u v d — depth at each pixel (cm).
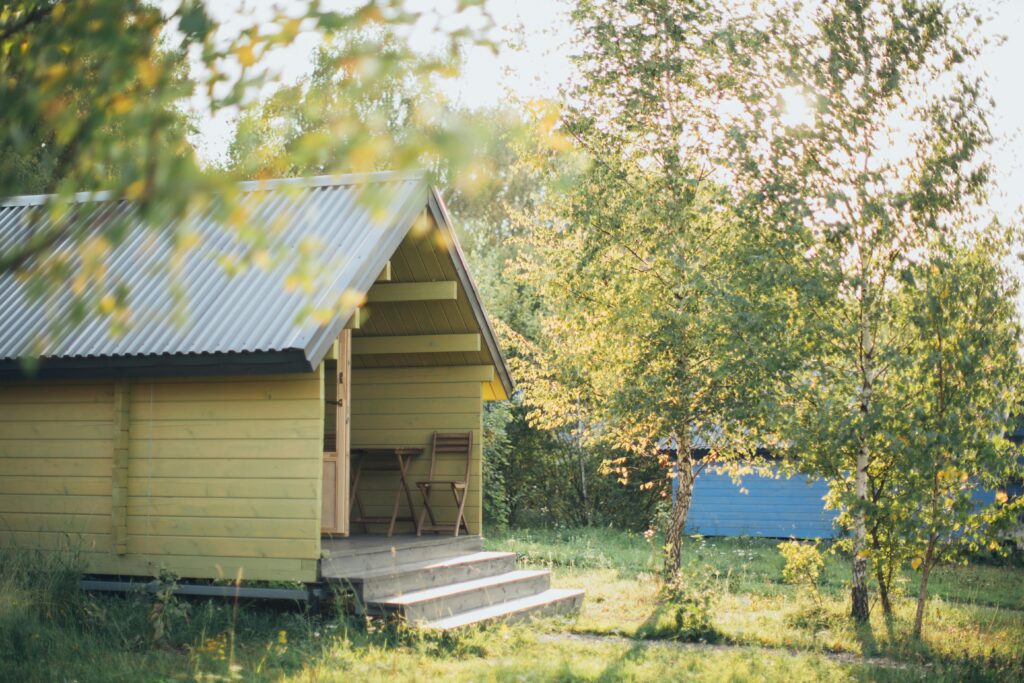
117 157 309
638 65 1508
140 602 1019
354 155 253
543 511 2942
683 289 1477
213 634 966
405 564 1175
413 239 1271
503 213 3794
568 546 2208
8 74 394
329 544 1174
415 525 1375
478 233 3712
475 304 1365
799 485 2569
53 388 1138
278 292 1067
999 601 1553
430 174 250
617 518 2833
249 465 1055
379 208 243
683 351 1495
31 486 1134
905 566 1920
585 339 1619
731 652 1023
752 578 1697
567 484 2941
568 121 1546
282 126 280
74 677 777
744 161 1338
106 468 1110
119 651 869
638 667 912
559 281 1642
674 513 1605
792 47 1326
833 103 1270
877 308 1251
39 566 1060
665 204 1512
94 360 1054
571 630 1150
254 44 304
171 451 1084
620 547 2252
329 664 849
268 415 1054
